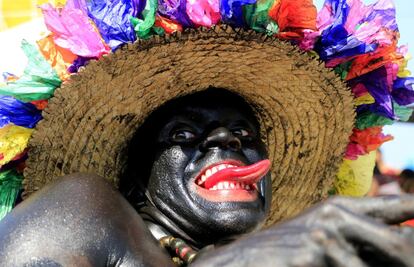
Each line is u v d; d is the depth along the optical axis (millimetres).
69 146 1922
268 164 1918
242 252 1174
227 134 1931
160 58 1830
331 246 1089
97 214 1633
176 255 1847
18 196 1976
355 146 2213
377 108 2107
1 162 1870
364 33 1956
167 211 1922
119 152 2002
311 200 2262
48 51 1813
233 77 1965
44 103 1849
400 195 1179
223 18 1778
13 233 1559
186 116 1963
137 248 1638
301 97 2064
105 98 1877
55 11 1802
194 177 1922
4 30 2092
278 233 1164
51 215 1599
